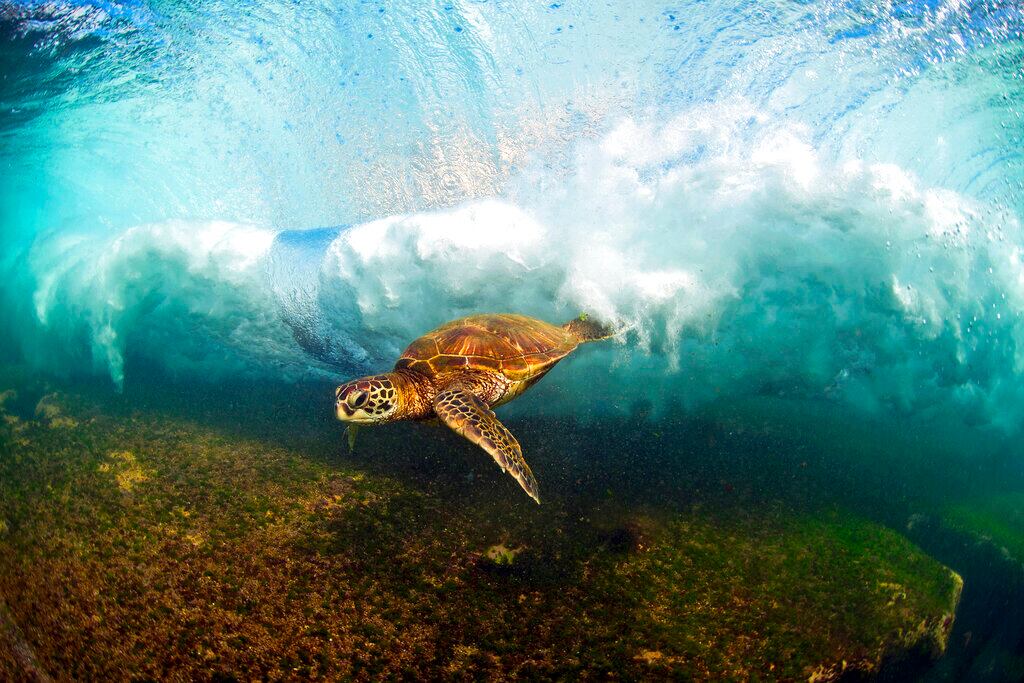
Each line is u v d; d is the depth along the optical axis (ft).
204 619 4.34
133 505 5.51
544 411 6.80
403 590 4.54
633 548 4.91
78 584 4.68
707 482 5.82
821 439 6.81
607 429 6.57
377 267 7.72
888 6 8.11
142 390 8.45
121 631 4.31
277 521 5.21
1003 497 6.68
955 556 5.60
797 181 7.08
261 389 8.22
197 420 7.37
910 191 7.13
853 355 7.43
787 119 7.91
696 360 7.39
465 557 4.82
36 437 7.14
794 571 4.78
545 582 4.62
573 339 5.85
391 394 4.48
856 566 4.89
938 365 7.68
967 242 7.39
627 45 8.42
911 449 7.19
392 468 5.97
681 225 7.19
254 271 8.55
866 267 7.08
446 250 7.39
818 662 4.16
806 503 5.66
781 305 7.21
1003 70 8.08
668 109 8.14
